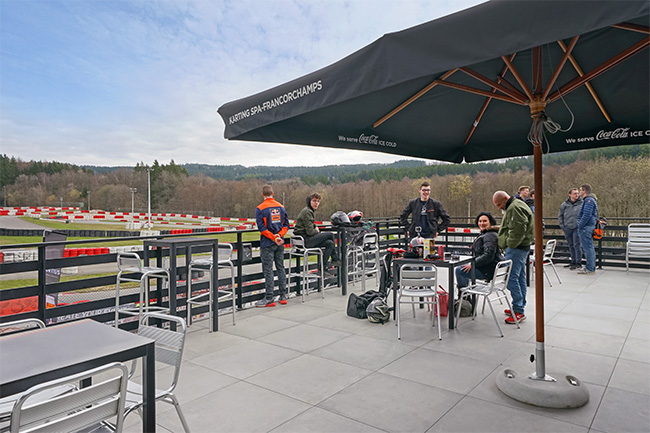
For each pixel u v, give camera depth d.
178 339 2.18
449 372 3.38
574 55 2.93
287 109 2.66
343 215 7.21
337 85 2.30
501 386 2.99
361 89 2.17
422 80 3.18
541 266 2.95
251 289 6.00
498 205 4.97
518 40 1.66
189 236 4.93
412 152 4.44
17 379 1.42
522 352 3.86
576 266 9.12
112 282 4.59
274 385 3.16
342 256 6.71
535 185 2.89
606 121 3.73
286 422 2.58
